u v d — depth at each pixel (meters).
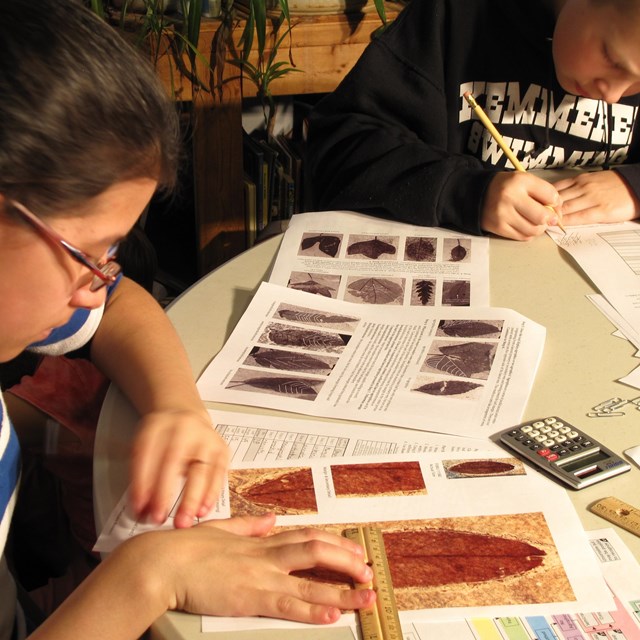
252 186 2.10
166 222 2.30
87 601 0.60
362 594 0.60
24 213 0.54
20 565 1.10
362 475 0.73
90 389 1.13
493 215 1.17
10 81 0.51
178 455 0.74
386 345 0.93
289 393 0.85
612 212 1.23
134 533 0.68
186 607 0.61
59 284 0.59
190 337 0.95
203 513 0.69
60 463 1.10
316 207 1.42
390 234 1.19
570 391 0.86
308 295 1.03
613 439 0.79
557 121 1.48
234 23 1.87
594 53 1.22
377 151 1.31
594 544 0.66
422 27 1.44
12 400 1.11
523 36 1.43
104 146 0.54
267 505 0.70
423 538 0.66
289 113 2.39
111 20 1.84
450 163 1.23
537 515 0.69
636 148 1.52
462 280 1.07
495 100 1.48
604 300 1.03
